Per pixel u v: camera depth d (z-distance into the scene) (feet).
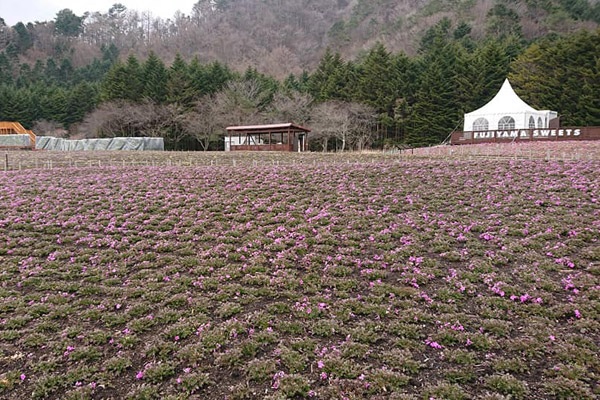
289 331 23.59
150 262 33.58
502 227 38.42
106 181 63.05
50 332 23.80
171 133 191.72
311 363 20.86
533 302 25.58
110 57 339.57
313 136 170.71
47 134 212.43
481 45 215.92
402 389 18.74
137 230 41.32
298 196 52.54
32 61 338.95
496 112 135.95
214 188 57.82
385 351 21.62
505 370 19.89
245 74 223.30
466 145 130.11
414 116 178.50
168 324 24.54
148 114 177.37
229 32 359.05
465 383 19.22
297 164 77.71
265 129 133.18
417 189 53.57
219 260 33.55
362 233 39.09
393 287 28.40
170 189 57.67
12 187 57.72
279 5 407.64
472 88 173.68
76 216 45.57
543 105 167.32
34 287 29.43
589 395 17.61
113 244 37.45
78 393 18.71
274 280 29.71
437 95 175.01
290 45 351.67
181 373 20.25
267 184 59.41
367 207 47.50
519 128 129.49
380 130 189.57
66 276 30.91
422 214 43.96
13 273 31.50
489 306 25.68
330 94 195.83
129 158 99.04
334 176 62.64
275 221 43.45
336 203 49.01
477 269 30.55
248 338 22.88
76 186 59.52
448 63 185.06
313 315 25.02
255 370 20.16
